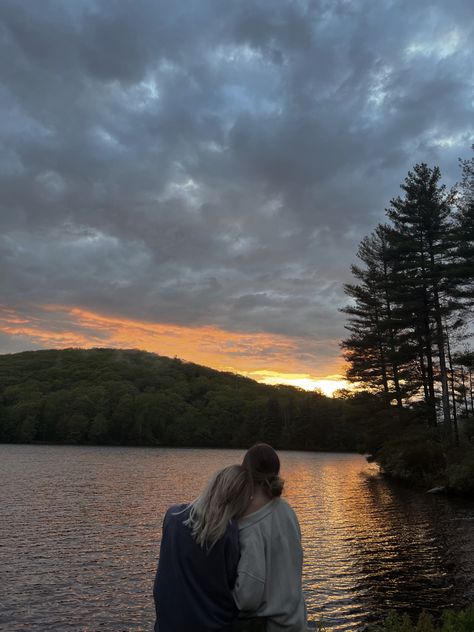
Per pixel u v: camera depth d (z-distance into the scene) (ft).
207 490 8.82
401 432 124.06
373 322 151.33
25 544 54.03
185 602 8.15
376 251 152.25
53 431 402.93
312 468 192.95
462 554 49.70
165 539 8.79
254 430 416.46
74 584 41.01
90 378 523.29
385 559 48.16
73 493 98.22
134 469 168.04
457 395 128.88
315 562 47.26
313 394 438.81
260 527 8.48
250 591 8.04
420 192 120.67
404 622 20.85
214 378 597.93
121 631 32.17
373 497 96.58
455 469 96.32
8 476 132.05
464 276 96.63
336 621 32.99
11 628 32.30
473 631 19.54
